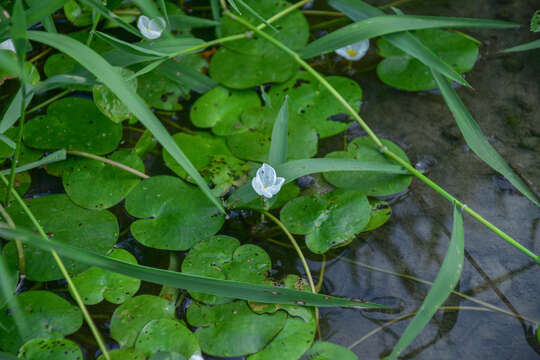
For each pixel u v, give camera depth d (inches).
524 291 30.4
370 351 29.7
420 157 32.5
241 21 33.2
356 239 31.3
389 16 32.3
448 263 29.5
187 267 30.4
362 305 29.6
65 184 31.7
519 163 32.2
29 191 31.8
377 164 31.4
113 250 30.8
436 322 30.1
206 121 33.1
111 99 32.3
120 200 31.5
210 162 32.3
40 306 29.8
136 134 33.1
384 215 31.5
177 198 31.5
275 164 31.0
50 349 29.3
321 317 30.1
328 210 31.3
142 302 30.0
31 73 33.1
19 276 30.3
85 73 32.3
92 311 30.1
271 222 31.5
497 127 32.9
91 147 32.4
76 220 31.1
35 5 29.2
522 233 31.2
